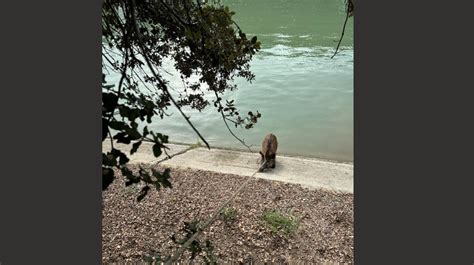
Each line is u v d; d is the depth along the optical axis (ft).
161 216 15.69
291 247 13.76
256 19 52.31
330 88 28.89
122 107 3.94
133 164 19.17
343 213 15.60
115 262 13.09
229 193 17.19
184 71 8.98
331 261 13.10
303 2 65.16
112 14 7.29
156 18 8.20
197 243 6.10
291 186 17.62
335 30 45.65
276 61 35.32
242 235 14.29
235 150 21.67
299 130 23.31
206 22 8.22
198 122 24.70
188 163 19.98
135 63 7.78
